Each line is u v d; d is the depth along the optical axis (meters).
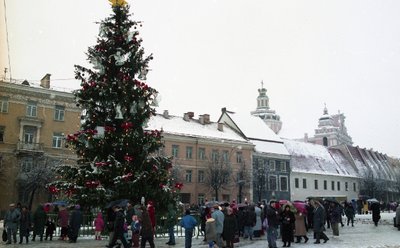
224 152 62.19
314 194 74.44
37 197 46.34
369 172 86.25
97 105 23.03
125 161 21.73
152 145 22.84
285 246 18.39
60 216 21.36
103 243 19.50
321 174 76.44
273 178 68.06
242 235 23.67
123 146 21.97
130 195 21.36
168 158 23.50
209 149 60.50
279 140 72.62
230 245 16.94
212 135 62.38
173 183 24.39
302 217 20.42
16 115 48.25
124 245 16.42
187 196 56.59
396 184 93.81
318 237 19.67
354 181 84.75
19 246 18.33
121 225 16.39
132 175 21.66
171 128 58.81
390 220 37.66
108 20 24.44
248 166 64.12
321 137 139.25
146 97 23.23
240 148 63.78
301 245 18.91
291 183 70.75
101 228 21.02
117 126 23.19
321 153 83.75
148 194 21.81
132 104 22.80
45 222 21.06
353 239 21.33
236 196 60.91
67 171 22.28
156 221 22.94
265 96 127.50
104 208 21.11
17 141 47.66
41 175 43.94
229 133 66.88
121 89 22.56
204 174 58.75
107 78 23.36
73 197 21.78
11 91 48.38
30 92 49.41
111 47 23.83
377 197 83.62
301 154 78.00
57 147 50.03
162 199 22.31
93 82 22.70
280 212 19.30
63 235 21.16
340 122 157.88
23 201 46.53
